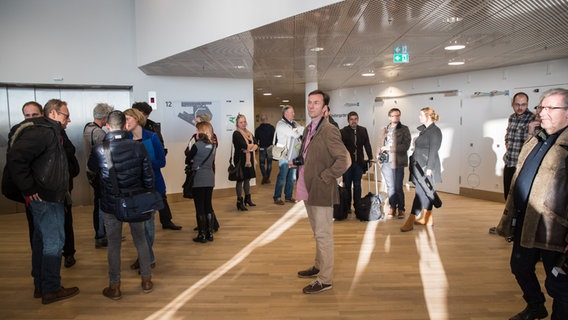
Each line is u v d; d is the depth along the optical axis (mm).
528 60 6367
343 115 11094
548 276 2240
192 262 4012
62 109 3500
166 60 6043
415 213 5086
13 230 5465
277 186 7055
